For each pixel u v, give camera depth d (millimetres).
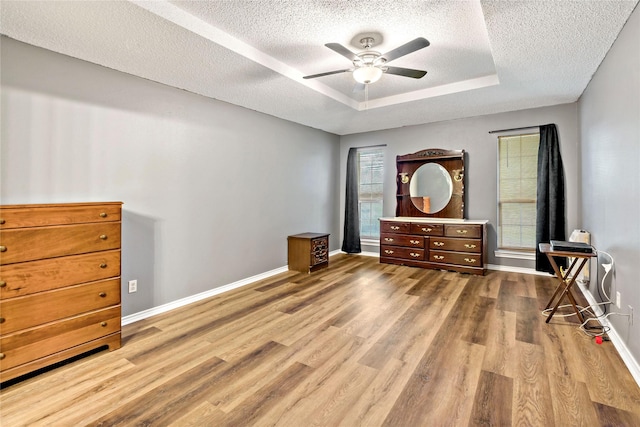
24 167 2213
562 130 3977
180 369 2025
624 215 2156
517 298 3301
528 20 2047
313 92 3398
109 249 2256
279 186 4504
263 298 3400
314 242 4539
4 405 1670
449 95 3588
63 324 2035
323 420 1565
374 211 5691
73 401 1707
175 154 3152
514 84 3240
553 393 1739
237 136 3834
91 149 2547
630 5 1885
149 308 2936
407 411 1622
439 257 4484
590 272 3146
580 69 2838
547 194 4043
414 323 2711
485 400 1693
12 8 1807
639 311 1878
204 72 2803
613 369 1964
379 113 4316
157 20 1981
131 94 2807
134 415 1601
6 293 1817
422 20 2240
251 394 1770
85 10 1850
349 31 2385
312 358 2154
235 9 2082
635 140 1953
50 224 1982
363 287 3762
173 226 3139
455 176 4719
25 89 2215
